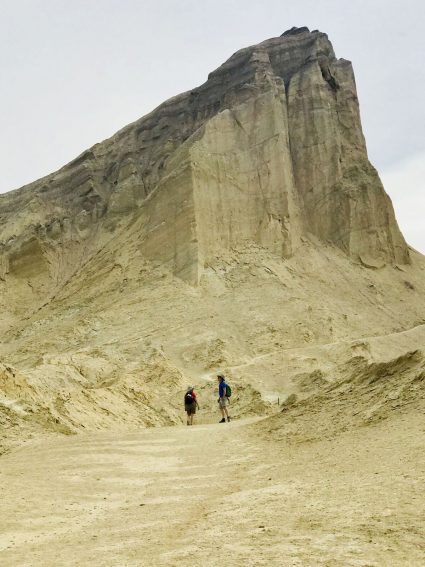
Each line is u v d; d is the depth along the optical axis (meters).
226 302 56.34
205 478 10.57
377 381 15.25
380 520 6.07
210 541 6.13
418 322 60.69
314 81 79.25
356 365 34.62
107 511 8.40
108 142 91.75
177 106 87.50
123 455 13.50
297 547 5.55
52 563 5.76
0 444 15.10
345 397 15.22
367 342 44.09
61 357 42.28
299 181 73.94
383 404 12.86
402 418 11.32
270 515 7.00
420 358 14.73
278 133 72.31
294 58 84.38
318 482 8.52
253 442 14.02
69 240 81.25
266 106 74.81
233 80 82.56
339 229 71.06
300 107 77.94
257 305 55.53
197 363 46.06
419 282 69.00
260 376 40.25
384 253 70.06
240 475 10.46
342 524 6.15
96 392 25.78
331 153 74.69
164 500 8.95
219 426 19.17
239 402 35.34
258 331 51.94
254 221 67.38
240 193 68.31
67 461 12.62
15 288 75.94
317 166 74.19
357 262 68.75
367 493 7.24
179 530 6.88
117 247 68.94
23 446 14.92
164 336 50.75
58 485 10.18
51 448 14.31
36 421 18.27
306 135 75.94
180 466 12.12
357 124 80.12
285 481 9.12
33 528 7.38
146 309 55.78
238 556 5.44
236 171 69.50
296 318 53.53
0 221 94.88
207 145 69.44
